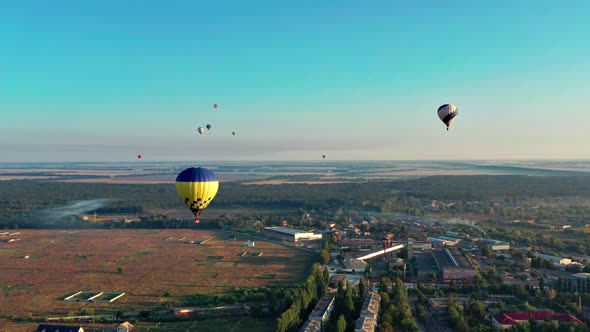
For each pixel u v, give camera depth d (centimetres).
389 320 11969
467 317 12469
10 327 12900
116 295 15862
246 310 14000
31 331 12575
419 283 15825
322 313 12338
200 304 14650
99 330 12531
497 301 14225
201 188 12025
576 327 11231
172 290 16462
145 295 15888
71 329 12044
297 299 12888
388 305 13100
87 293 16100
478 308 12875
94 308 14538
